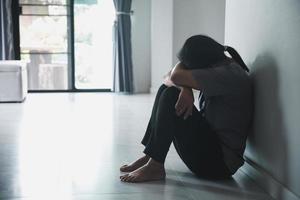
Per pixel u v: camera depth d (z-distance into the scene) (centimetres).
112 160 252
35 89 671
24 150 276
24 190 194
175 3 643
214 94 198
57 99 576
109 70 687
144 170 209
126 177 208
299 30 159
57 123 385
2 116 425
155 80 663
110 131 349
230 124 206
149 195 188
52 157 258
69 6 660
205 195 189
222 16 650
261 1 201
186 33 650
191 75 197
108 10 670
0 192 191
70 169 231
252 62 217
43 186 201
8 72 534
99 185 202
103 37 677
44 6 657
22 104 522
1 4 625
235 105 207
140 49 681
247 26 224
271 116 189
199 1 645
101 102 545
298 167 162
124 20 644
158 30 651
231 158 208
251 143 219
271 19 188
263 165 202
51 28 663
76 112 455
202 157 204
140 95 633
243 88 206
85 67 684
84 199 182
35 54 666
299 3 158
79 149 281
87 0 664
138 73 683
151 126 219
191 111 199
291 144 168
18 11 648
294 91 164
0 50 634
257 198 185
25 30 658
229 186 203
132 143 303
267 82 194
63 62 674
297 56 161
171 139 206
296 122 163
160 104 203
